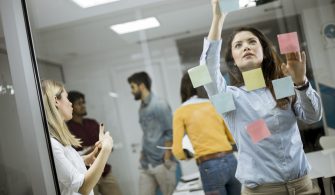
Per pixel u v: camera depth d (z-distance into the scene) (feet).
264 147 4.01
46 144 3.69
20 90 3.64
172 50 9.51
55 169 3.75
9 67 3.66
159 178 8.89
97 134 5.63
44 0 5.66
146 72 9.86
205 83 4.23
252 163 4.06
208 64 4.23
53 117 4.09
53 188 3.66
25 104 3.63
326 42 4.85
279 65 4.01
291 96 3.96
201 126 5.57
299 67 3.96
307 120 3.99
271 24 4.78
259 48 4.10
